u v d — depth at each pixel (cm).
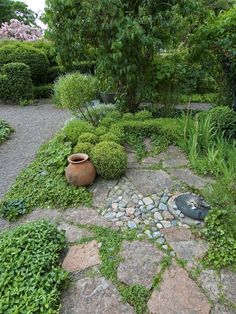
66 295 169
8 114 580
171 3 381
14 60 731
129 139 376
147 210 248
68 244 210
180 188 276
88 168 280
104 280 178
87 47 421
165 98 454
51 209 257
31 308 153
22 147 398
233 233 206
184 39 433
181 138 356
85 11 371
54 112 587
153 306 160
